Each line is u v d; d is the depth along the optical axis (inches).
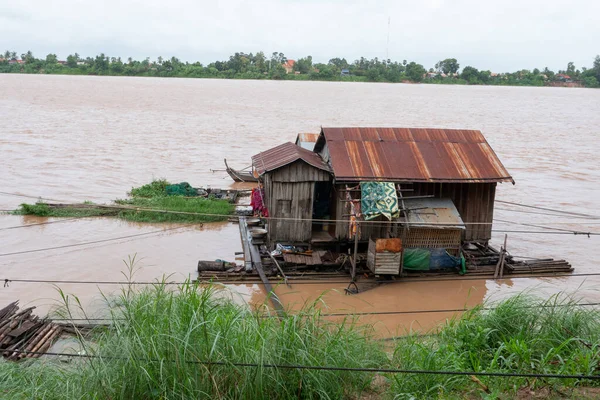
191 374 292.0
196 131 2299.5
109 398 291.7
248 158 1749.5
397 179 834.8
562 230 1041.5
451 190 877.8
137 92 4606.3
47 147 1796.3
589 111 4301.2
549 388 335.3
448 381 334.3
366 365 348.8
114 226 1043.3
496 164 889.5
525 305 454.0
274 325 335.9
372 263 792.3
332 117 3041.3
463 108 4109.3
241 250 928.3
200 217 1083.3
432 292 771.4
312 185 850.1
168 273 813.9
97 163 1590.8
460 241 833.5
